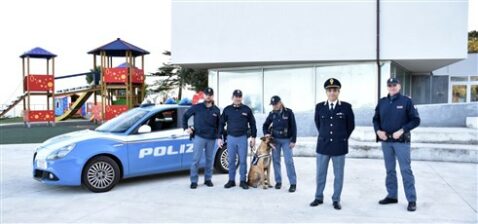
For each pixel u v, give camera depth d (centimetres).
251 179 736
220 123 742
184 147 799
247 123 737
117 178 716
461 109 1262
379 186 731
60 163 671
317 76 1497
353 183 755
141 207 603
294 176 703
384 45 1328
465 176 808
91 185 689
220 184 762
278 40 1395
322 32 1367
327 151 589
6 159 1056
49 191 711
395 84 584
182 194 683
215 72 1672
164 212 576
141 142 746
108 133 741
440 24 1294
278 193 688
